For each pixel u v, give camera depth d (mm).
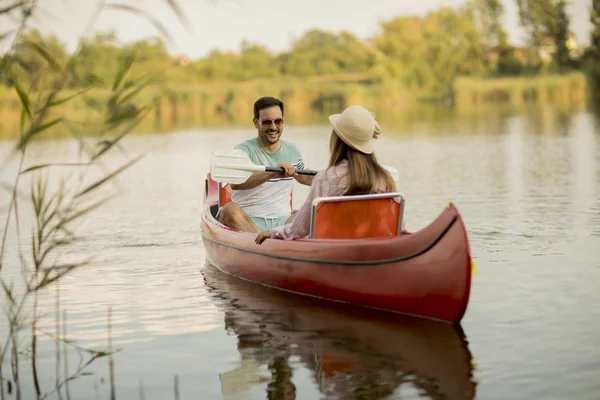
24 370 3613
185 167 14008
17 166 14688
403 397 3162
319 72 68312
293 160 5941
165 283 5371
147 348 3908
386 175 4637
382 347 3822
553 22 61531
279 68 69125
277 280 5160
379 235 4758
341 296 4738
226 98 45562
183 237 7090
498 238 6355
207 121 34219
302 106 48812
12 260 6074
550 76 48906
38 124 3348
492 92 46125
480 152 14797
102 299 4914
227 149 18031
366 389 3266
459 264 4016
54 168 14336
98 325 4336
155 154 16969
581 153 13727
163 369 3594
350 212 4656
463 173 11406
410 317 4375
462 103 46406
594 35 58062
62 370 3605
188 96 43688
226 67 53094
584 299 4520
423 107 43844
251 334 4113
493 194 9039
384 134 21234
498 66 62000
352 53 66875
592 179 10039
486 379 3330
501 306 4445
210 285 5312
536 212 7617
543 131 19719
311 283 4895
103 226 7684
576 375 3338
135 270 5766
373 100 51000
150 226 7676
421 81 55844
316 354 3752
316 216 4645
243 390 3305
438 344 3834
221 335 4109
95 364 3682
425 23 62094
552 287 4805
